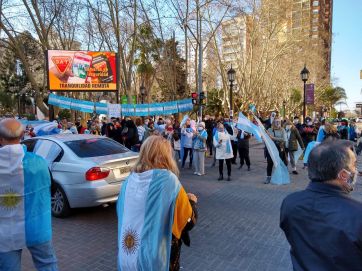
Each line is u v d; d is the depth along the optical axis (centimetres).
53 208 629
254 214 638
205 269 414
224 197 773
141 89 2755
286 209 181
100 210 668
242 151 1170
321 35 4956
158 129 1402
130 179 246
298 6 3791
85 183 587
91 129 1714
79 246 489
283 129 1034
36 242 296
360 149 1407
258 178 1009
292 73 4741
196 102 1900
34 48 2922
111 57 1662
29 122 1565
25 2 2016
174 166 255
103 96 3562
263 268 417
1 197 281
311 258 164
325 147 179
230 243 496
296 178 1008
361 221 154
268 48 3553
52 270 308
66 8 2230
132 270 223
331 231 158
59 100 1592
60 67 1585
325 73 5678
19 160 286
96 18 2211
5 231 283
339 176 171
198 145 1058
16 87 5591
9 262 287
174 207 230
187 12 2467
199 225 575
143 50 2864
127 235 230
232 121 1437
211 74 4319
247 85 3459
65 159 624
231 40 3403
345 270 154
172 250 242
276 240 507
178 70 3381
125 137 1284
